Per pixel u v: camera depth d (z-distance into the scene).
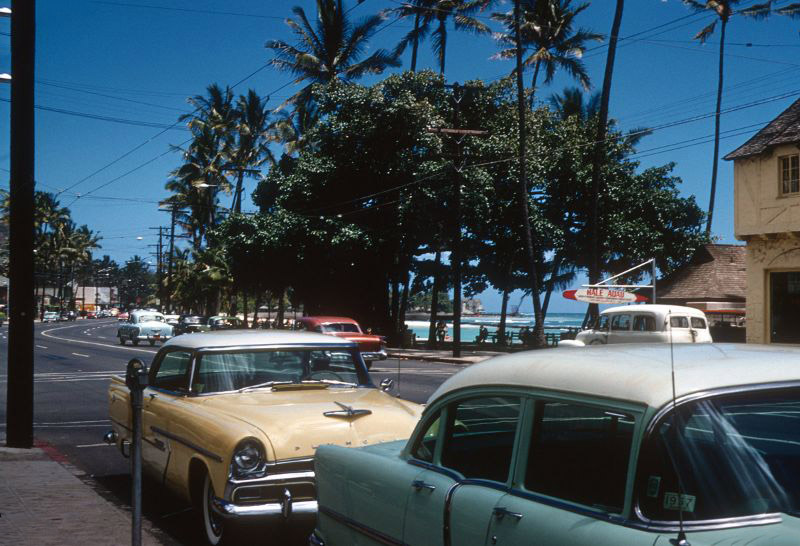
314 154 41.00
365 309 42.47
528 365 3.22
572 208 40.62
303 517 5.38
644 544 2.42
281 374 6.72
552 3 42.81
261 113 62.16
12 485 7.78
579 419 2.85
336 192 40.06
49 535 5.97
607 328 23.08
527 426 3.08
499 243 39.69
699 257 33.88
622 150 40.28
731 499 2.39
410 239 37.94
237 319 52.50
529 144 37.84
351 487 4.11
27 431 9.84
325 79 44.44
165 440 6.51
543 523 2.81
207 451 5.61
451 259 40.41
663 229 39.81
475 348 39.59
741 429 2.51
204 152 65.06
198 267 67.81
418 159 37.44
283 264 40.47
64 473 8.40
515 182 37.22
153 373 7.34
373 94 37.25
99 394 17.39
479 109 38.91
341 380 6.91
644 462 2.51
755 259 22.73
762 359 2.80
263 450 5.38
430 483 3.48
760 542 2.23
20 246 9.71
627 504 2.54
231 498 5.29
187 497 6.16
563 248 40.94
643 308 21.91
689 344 3.32
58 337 51.88
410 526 3.56
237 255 40.78
